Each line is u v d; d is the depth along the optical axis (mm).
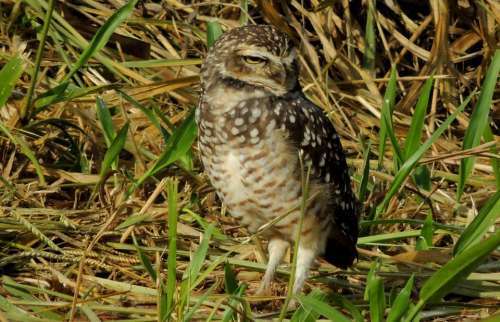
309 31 13508
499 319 7441
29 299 8719
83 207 10586
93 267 9484
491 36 13195
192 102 12102
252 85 9008
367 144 11633
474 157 10375
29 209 10078
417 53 13172
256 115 8891
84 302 8562
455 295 9641
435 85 12891
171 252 7566
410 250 10344
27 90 11797
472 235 8516
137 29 13039
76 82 12219
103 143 11352
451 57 13234
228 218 10625
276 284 9727
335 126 12430
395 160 10969
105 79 12492
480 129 10023
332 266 10383
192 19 13258
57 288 8953
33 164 10797
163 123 11750
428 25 13586
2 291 8938
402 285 9703
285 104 9023
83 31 12875
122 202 9586
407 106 12891
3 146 10922
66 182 10719
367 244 10297
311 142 9078
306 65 12586
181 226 10078
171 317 8125
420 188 11227
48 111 11586
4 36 12531
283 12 13281
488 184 11688
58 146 11250
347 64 13023
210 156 9141
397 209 10992
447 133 12828
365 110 12805
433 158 10031
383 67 13398
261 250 9750
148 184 10844
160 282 7723
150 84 11648
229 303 8062
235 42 9016
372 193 11039
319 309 7594
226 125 8922
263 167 8906
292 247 9883
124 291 8906
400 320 8008
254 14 13477
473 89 13281
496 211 8367
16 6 12359
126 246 9719
